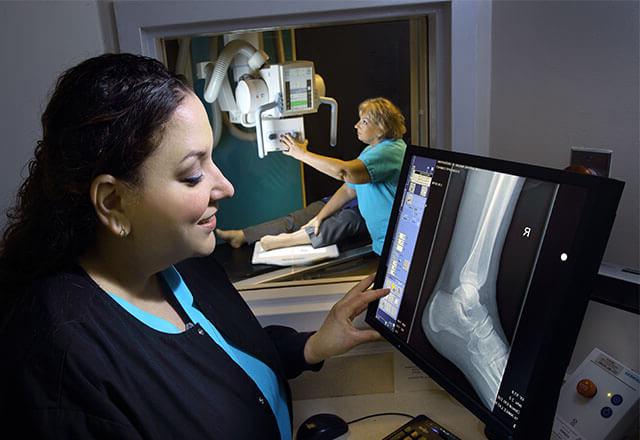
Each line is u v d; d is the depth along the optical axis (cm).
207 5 108
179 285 85
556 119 106
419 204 96
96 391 63
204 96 122
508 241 76
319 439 101
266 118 121
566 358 70
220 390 76
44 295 67
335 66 118
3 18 109
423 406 112
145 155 62
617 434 85
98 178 62
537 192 72
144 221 66
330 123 122
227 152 126
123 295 75
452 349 85
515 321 74
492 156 120
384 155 122
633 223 96
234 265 131
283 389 98
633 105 92
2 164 117
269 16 110
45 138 64
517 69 111
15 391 62
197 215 68
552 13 102
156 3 108
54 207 66
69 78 64
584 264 66
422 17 113
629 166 95
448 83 115
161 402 68
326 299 123
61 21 111
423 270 93
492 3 112
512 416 73
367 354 115
